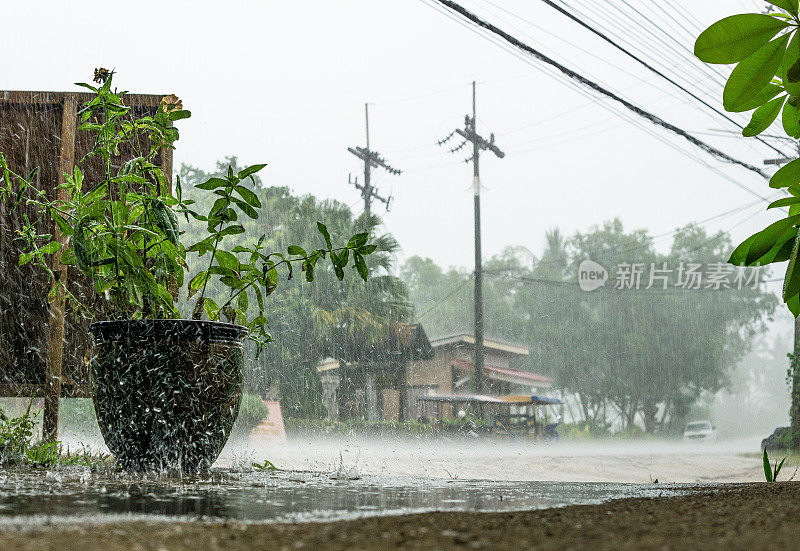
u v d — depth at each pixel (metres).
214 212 4.13
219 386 3.82
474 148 36.22
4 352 5.23
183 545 1.63
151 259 4.29
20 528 1.84
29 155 5.54
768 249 2.15
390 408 39.47
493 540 1.67
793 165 2.06
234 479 3.50
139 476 3.48
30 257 4.44
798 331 19.05
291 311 32.03
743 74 1.92
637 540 1.63
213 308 4.30
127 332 3.73
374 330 33.19
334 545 1.63
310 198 34.59
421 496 2.84
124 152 5.46
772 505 2.19
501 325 61.66
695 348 56.34
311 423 26.62
